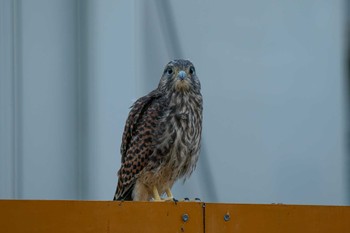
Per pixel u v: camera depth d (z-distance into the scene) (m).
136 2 11.08
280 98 11.81
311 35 12.02
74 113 11.14
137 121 9.86
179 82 9.67
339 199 11.90
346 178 12.00
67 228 6.45
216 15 11.59
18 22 10.95
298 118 11.88
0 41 10.80
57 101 11.08
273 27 11.88
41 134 10.98
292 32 11.95
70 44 11.16
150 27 11.16
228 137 11.55
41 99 11.02
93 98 11.09
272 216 7.20
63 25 11.14
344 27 12.24
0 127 10.79
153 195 9.90
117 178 10.88
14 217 6.33
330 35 12.12
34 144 10.93
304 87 11.95
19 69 10.93
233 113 11.61
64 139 11.06
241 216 7.08
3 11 10.85
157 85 11.07
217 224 6.98
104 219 6.58
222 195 11.41
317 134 11.92
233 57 11.65
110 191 11.01
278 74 11.84
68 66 11.13
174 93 9.77
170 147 9.72
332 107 12.04
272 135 11.74
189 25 11.41
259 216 7.16
